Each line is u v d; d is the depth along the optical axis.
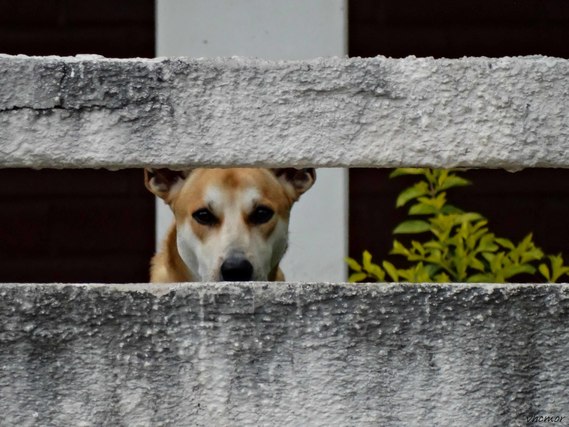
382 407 6.12
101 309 6.12
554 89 6.27
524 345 6.12
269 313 6.12
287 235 11.03
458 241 10.09
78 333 6.12
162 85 6.21
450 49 13.42
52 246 13.91
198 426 6.14
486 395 6.11
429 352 6.11
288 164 6.22
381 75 6.24
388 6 13.40
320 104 6.22
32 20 13.51
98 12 13.50
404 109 6.25
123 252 13.89
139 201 13.94
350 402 6.12
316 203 11.93
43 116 6.20
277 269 11.14
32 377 6.12
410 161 6.25
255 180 10.62
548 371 6.11
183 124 6.21
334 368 6.12
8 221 13.91
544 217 13.62
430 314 6.11
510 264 10.09
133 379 6.13
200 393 6.14
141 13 13.48
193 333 6.13
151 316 6.13
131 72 6.21
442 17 13.45
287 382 6.13
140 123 6.21
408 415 6.11
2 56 6.23
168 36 11.87
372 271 10.09
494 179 13.65
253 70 6.21
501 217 13.62
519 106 6.26
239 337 6.13
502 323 6.12
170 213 12.05
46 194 13.95
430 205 10.48
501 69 6.27
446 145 6.25
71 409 6.12
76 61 6.22
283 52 11.88
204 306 6.13
